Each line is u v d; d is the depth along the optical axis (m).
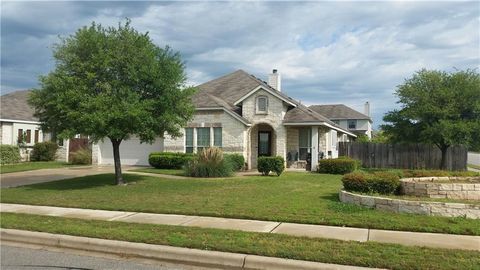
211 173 19.39
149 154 25.86
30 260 7.18
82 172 22.28
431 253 6.77
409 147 29.30
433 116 25.97
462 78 25.88
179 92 16.08
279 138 24.48
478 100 25.45
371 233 8.27
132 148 27.09
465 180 12.40
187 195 13.30
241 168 23.48
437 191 10.94
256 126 25.78
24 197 13.36
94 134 15.17
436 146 28.45
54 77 14.98
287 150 25.89
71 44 15.47
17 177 20.06
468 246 7.27
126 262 7.09
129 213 10.72
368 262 6.36
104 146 27.86
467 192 10.74
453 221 8.95
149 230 8.61
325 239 7.73
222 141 24.36
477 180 12.38
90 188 15.48
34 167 25.34
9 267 6.75
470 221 8.99
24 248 8.05
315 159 24.20
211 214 10.23
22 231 8.73
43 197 13.31
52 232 8.63
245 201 11.91
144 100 15.27
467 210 9.41
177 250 7.25
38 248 8.05
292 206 10.95
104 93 14.95
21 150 31.19
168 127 16.27
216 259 6.94
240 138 24.08
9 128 30.64
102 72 15.31
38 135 33.16
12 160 28.55
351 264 6.38
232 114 24.11
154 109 15.71
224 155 21.06
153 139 16.42
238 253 7.03
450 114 25.52
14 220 9.79
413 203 9.80
